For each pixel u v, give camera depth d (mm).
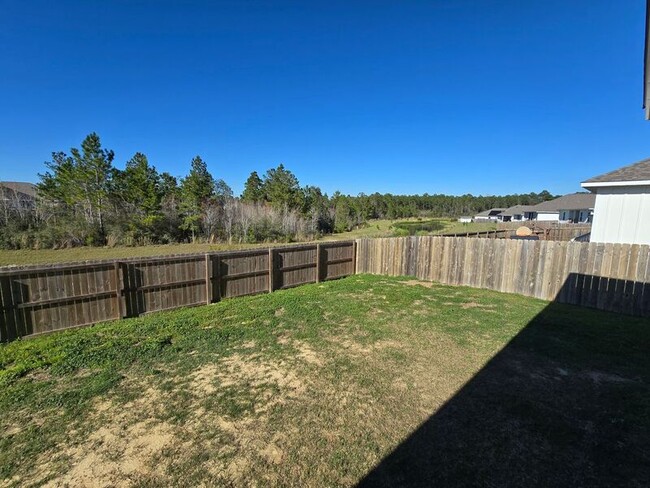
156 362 4340
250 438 2887
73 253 18062
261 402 3426
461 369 4121
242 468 2551
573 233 20000
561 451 2699
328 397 3514
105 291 6043
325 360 4391
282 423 3082
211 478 2455
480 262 8758
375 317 6199
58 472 2523
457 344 4902
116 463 2611
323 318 6156
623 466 2541
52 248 19875
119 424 3086
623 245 6465
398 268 10602
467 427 3002
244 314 6391
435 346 4836
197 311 6703
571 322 5883
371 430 2973
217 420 3137
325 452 2705
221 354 4574
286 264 9156
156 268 6684
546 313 6438
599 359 4371
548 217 43062
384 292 8234
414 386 3727
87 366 4238
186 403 3416
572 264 7137
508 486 2355
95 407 3350
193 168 31047
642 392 3564
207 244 23391
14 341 5105
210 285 7480
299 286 9391
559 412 3219
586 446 2754
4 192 21516
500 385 3730
